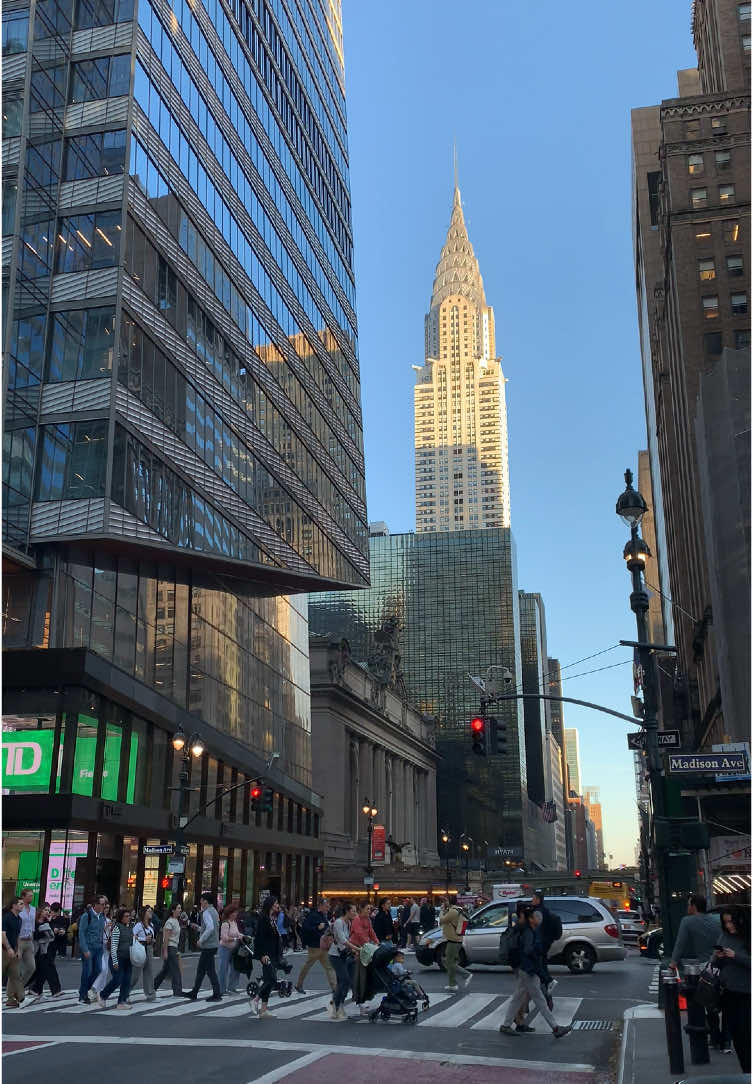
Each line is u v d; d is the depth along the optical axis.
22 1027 15.84
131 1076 11.43
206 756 54.22
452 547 198.88
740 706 48.09
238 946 18.84
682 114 78.00
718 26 81.56
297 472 69.38
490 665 190.25
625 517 21.00
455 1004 19.48
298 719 76.69
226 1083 11.02
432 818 149.50
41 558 41.44
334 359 83.50
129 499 42.97
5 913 18.88
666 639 116.00
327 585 67.69
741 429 51.22
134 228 45.78
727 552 50.38
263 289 65.19
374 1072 11.80
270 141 70.19
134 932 20.02
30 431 42.50
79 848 38.84
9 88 45.75
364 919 17.45
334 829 98.75
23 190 44.88
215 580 59.22
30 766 38.66
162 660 49.97
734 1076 6.53
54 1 48.28
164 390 47.69
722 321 71.69
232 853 58.62
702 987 10.02
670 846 17.97
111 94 46.59
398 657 141.50
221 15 61.38
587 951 27.25
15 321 43.47
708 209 74.56
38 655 39.59
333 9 97.56
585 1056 13.13
